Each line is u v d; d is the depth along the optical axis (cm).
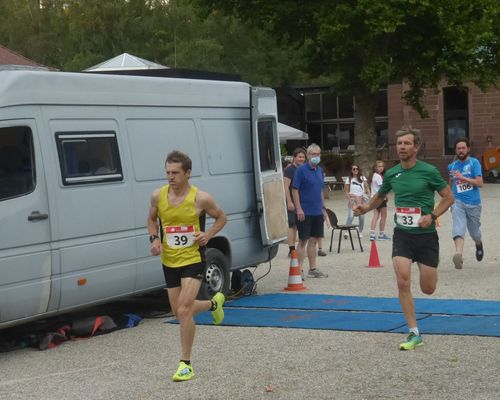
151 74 1588
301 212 1327
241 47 5506
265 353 870
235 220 1190
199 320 1047
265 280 1380
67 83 970
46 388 773
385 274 1390
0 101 895
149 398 722
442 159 4553
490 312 1038
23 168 912
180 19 5319
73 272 953
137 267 1037
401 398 695
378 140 4884
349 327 977
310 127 4962
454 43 3325
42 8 5812
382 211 1934
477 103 4519
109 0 5228
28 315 916
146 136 1066
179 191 790
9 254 887
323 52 3759
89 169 984
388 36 3459
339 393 715
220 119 1184
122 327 1032
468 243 1781
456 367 787
